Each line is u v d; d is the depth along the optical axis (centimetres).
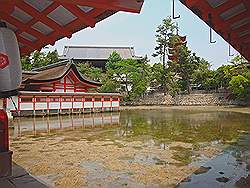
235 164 902
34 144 1295
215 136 1505
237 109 3825
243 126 1938
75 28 591
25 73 3403
